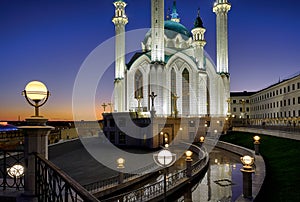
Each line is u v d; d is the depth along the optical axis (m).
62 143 55.03
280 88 75.31
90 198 3.36
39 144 7.12
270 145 33.81
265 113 87.50
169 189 18.20
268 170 21.61
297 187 15.56
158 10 63.88
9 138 40.44
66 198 4.28
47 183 6.10
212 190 19.72
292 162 22.45
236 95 108.00
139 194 17.28
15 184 8.45
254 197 14.20
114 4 74.12
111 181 21.06
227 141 49.09
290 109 68.81
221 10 72.56
